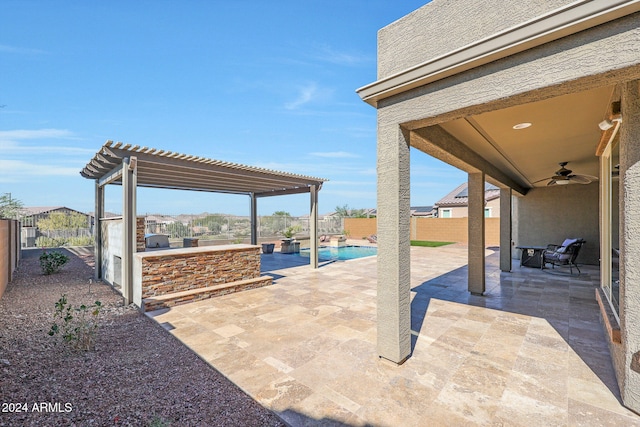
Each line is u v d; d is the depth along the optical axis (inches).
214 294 274.1
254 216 600.4
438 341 173.2
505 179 358.9
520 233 502.9
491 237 800.9
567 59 93.2
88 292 296.4
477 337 179.2
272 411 111.3
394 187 140.4
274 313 227.5
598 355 154.6
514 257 522.0
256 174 370.3
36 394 122.3
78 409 112.8
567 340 173.9
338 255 653.9
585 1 85.9
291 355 156.6
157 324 205.6
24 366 145.3
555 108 154.1
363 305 248.7
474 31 115.4
